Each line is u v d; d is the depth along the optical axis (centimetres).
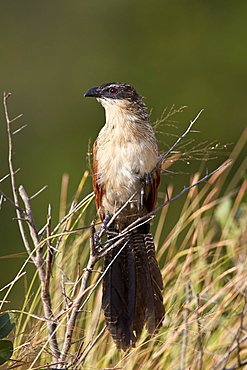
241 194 893
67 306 625
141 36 2458
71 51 2445
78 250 841
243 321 720
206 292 807
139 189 779
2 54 2425
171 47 2428
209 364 695
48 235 631
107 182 821
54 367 621
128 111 813
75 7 2509
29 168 2166
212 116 2294
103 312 741
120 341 713
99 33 2473
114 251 786
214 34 2419
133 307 745
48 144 2253
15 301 1508
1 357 589
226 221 887
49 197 2070
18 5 2491
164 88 2366
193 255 848
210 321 736
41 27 2477
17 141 2219
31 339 670
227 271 782
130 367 722
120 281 773
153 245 802
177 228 857
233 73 2353
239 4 2430
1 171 2127
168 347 728
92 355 736
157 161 810
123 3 2492
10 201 639
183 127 2266
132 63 2422
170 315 786
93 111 2323
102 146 823
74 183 2125
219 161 1844
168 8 2473
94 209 963
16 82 2383
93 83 2395
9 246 1761
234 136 2283
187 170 1791
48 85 2383
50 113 2330
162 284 770
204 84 2350
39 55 2434
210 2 2458
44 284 640
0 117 2272
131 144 803
